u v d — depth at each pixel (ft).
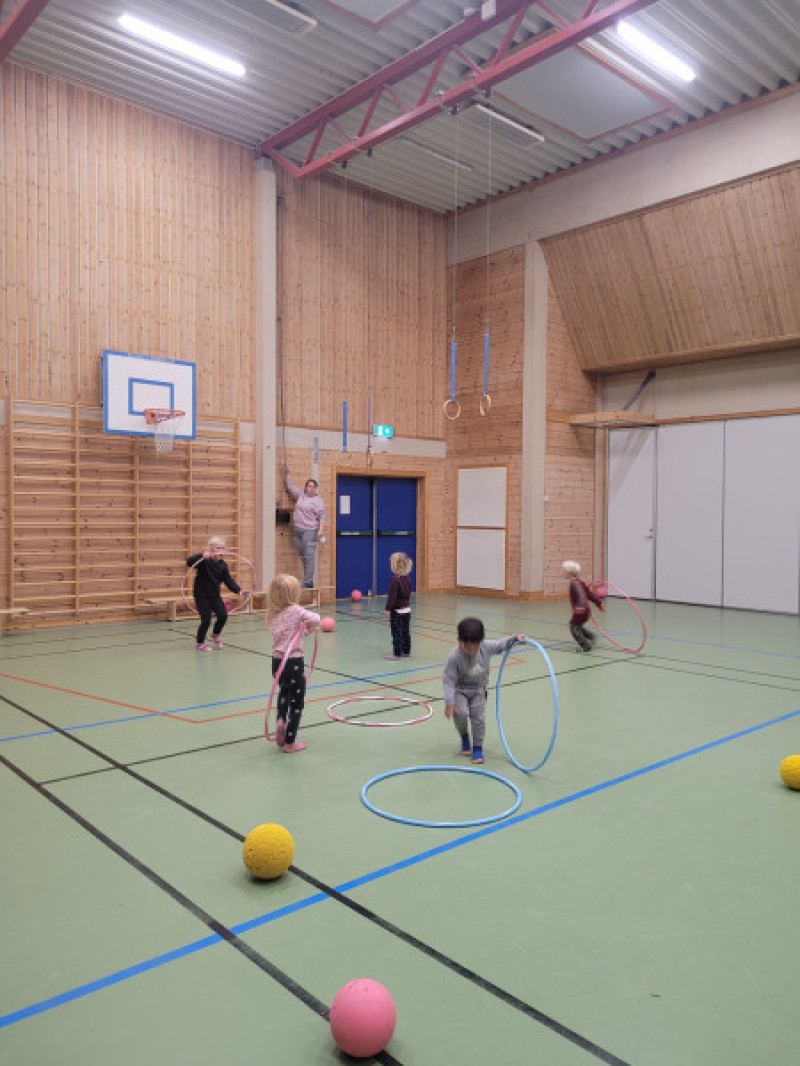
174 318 37.06
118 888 10.37
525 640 15.49
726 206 36.73
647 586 46.42
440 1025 7.61
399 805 13.37
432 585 49.32
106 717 18.95
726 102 35.50
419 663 26.13
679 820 12.82
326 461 43.68
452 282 49.01
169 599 35.50
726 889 10.48
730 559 42.68
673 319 41.42
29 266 32.71
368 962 8.70
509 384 45.98
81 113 34.06
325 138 38.78
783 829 12.50
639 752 16.40
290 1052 7.26
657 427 45.83
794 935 9.35
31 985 8.21
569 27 25.98
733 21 28.58
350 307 44.60
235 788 14.16
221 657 26.84
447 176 43.37
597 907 9.97
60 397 33.63
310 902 10.02
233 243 39.11
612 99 34.09
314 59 31.40
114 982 8.27
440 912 9.80
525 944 9.08
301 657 16.53
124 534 35.63
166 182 36.73
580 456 47.32
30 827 12.35
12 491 32.19
